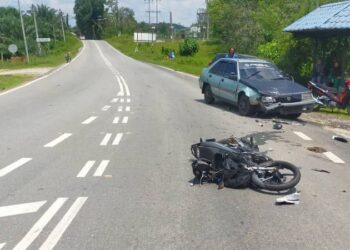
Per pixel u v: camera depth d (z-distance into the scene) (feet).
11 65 169.48
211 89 52.54
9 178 22.50
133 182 21.89
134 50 300.81
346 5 57.36
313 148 29.81
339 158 27.48
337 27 51.98
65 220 17.01
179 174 23.38
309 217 17.53
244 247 14.76
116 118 42.50
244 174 20.83
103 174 23.24
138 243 15.01
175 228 16.28
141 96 62.69
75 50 303.27
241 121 41.29
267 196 20.04
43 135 33.94
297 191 20.79
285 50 73.56
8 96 63.00
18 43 267.59
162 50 264.93
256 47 136.36
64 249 14.58
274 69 48.49
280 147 30.14
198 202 19.11
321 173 23.93
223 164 21.58
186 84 83.41
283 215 17.71
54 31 399.85
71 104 53.62
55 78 99.66
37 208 18.28
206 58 221.25
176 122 40.14
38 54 261.44
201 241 15.19
